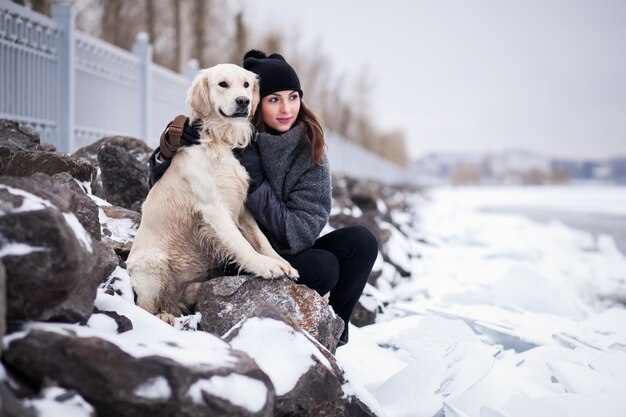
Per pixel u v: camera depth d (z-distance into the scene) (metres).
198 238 3.42
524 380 3.27
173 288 3.44
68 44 6.74
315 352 2.47
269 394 2.16
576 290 6.70
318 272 3.26
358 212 8.75
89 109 7.40
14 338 1.98
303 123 3.47
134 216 4.08
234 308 3.05
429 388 2.92
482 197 41.22
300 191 3.40
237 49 19.62
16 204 2.05
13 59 5.97
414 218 12.75
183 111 10.61
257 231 3.46
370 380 3.21
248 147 3.49
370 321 4.62
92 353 1.96
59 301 2.14
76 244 2.14
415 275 6.64
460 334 3.74
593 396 2.92
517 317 4.74
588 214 22.45
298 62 26.78
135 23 16.25
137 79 8.64
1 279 1.83
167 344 2.25
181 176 3.37
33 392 1.95
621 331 4.56
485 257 8.04
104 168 4.68
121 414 1.97
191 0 18.38
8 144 4.19
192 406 1.97
